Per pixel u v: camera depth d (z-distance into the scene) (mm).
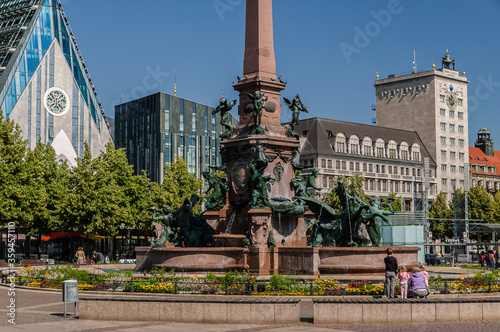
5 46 126125
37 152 78688
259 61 41406
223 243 38719
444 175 170000
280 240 38781
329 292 28203
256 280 33719
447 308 22625
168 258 37375
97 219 70062
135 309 22766
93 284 30938
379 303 22281
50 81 124312
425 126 170375
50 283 34781
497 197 139625
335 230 38969
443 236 127625
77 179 71438
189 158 130500
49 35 127312
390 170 152500
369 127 151875
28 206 67562
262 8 41938
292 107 41969
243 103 41781
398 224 76875
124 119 133250
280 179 40531
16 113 119438
